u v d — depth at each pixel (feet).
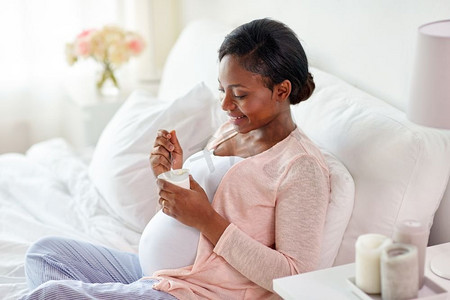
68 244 5.29
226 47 4.72
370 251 3.71
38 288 4.31
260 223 4.71
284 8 7.37
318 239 4.54
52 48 10.55
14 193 7.26
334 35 6.51
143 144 6.54
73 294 4.30
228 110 4.80
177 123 6.49
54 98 10.82
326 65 6.73
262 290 4.73
